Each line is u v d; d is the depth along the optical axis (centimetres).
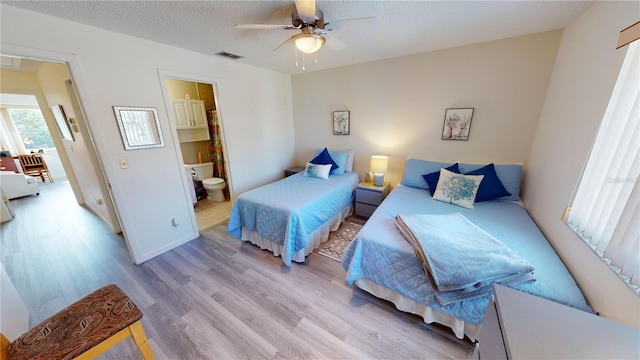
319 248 255
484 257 132
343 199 300
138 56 211
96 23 177
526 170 245
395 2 159
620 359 61
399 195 259
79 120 257
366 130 345
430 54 273
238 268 223
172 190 255
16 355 92
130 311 113
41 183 596
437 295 134
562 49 200
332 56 287
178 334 153
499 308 79
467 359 133
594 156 132
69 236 294
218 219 344
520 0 156
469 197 226
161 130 236
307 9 141
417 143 308
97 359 139
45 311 179
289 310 171
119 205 213
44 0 141
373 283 173
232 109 308
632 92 106
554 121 193
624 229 97
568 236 144
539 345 65
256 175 362
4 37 146
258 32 203
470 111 264
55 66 258
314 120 394
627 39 100
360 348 142
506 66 237
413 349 140
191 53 252
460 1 158
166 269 223
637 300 86
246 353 140
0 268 158
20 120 636
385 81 311
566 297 113
